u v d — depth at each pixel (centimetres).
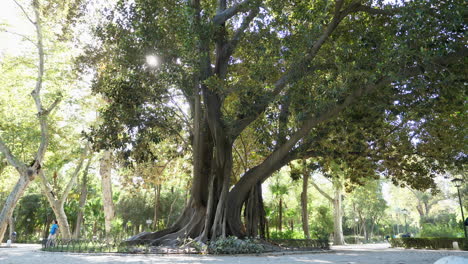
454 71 1321
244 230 1823
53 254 1407
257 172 1838
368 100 1535
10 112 2733
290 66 1520
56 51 2656
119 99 1564
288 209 4797
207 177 1859
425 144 2012
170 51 1462
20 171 2544
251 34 1697
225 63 1848
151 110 1648
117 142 1584
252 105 1523
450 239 2414
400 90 1468
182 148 2203
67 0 2266
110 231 2978
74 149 2994
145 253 1420
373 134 1792
